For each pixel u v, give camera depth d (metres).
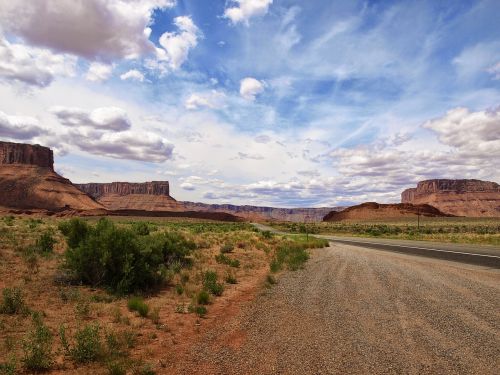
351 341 6.05
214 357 5.56
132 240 11.45
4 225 30.25
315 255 20.30
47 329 6.35
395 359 5.27
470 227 76.81
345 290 10.23
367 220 196.50
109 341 6.00
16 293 8.34
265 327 7.00
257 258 18.69
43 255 14.61
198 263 15.89
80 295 9.44
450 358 5.26
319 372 4.93
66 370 5.18
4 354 5.59
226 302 9.45
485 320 7.05
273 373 4.94
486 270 13.49
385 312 7.79
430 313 7.60
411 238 39.03
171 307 8.88
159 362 5.41
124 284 10.24
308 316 7.67
